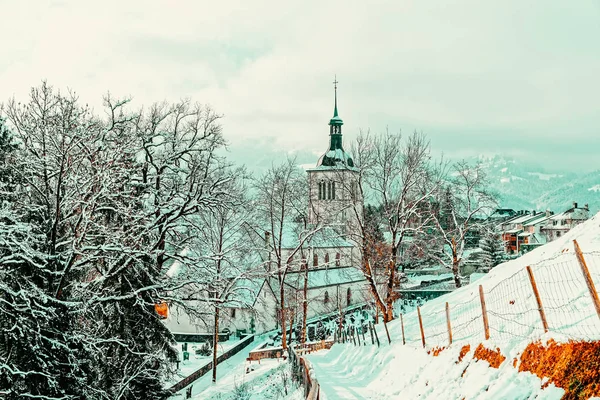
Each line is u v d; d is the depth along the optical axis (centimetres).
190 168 2916
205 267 2698
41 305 1841
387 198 4091
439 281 8819
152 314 2595
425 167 4072
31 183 2217
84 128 2272
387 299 4094
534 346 1241
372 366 2428
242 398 2903
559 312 1333
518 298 1684
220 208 2997
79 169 2475
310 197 5534
